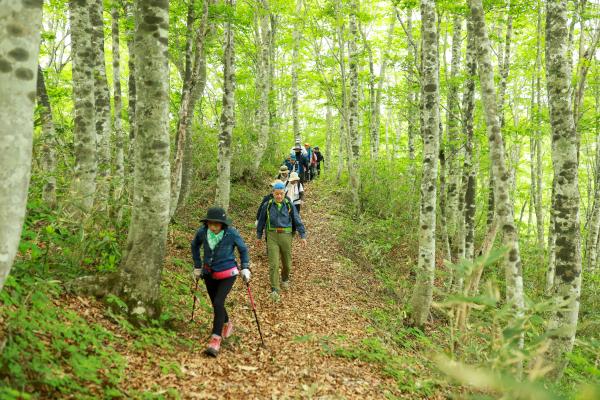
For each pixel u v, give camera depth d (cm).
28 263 419
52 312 358
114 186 621
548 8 617
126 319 434
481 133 1002
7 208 207
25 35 207
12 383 261
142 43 457
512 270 558
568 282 569
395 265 1032
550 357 528
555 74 599
